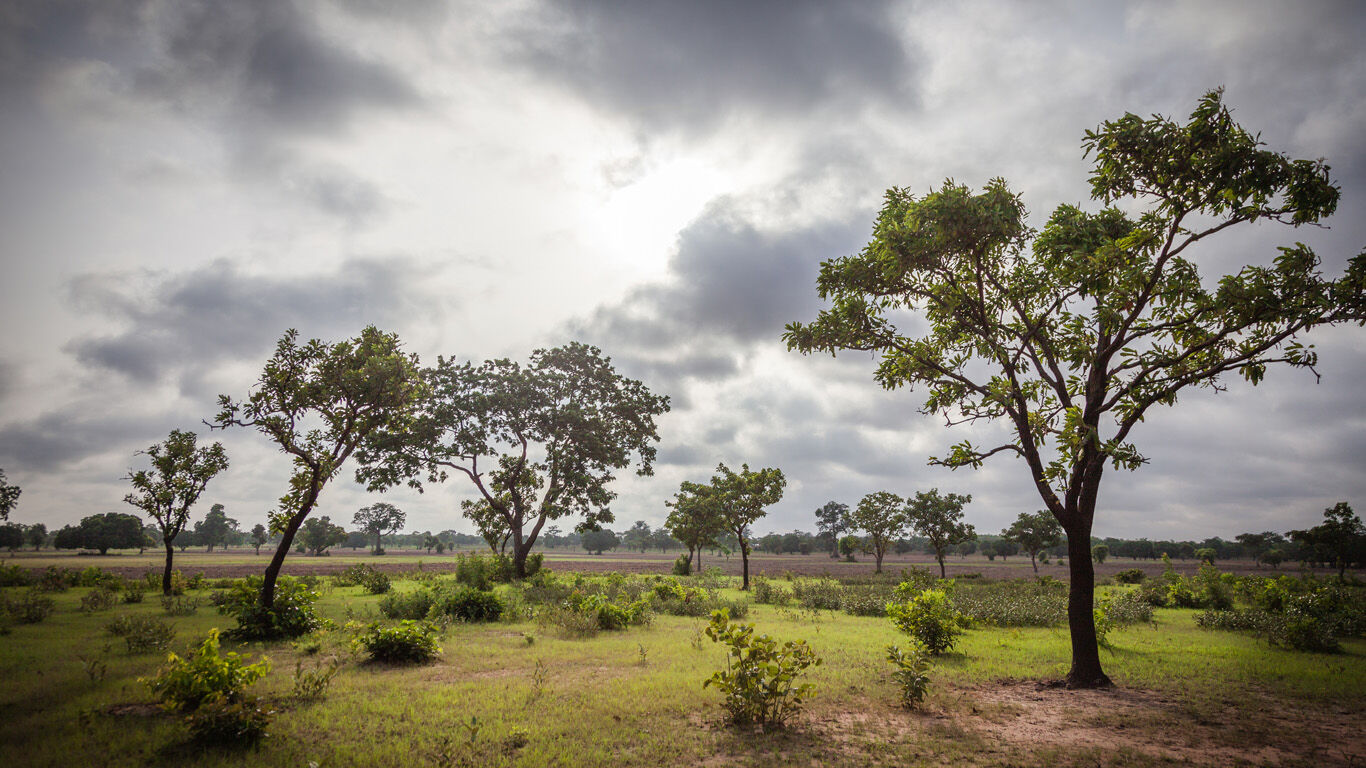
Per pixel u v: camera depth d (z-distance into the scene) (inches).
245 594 540.1
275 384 553.0
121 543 4025.6
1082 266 386.9
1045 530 2471.7
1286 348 384.2
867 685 384.8
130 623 508.7
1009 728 296.4
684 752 256.1
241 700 266.5
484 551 1615.4
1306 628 552.1
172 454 912.3
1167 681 406.3
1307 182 353.7
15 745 246.1
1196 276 385.1
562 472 1489.9
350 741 263.4
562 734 278.4
